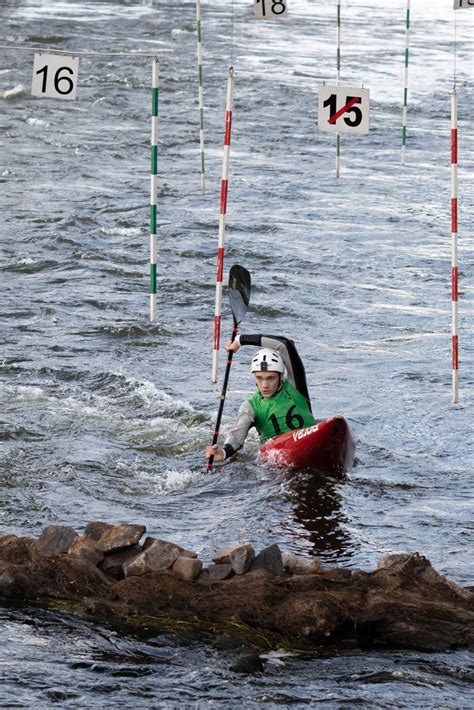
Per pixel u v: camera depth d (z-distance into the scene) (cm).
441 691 1499
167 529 2205
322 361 3466
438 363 3453
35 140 7238
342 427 2525
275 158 6869
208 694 1467
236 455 2684
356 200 5841
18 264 4541
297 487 2455
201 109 5859
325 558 2069
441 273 4572
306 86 9231
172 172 6406
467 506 2364
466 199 5938
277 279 4397
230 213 5469
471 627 1689
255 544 2134
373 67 10150
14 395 3042
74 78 3766
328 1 15225
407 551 2105
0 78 9138
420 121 8150
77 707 1412
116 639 1644
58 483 2431
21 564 1841
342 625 1675
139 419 2908
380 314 4009
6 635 1639
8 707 1401
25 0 14262
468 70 10094
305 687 1501
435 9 14575
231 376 3300
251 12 13862
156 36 11569
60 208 5456
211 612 1720
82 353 3472
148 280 4375
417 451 2731
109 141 7244
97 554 1861
